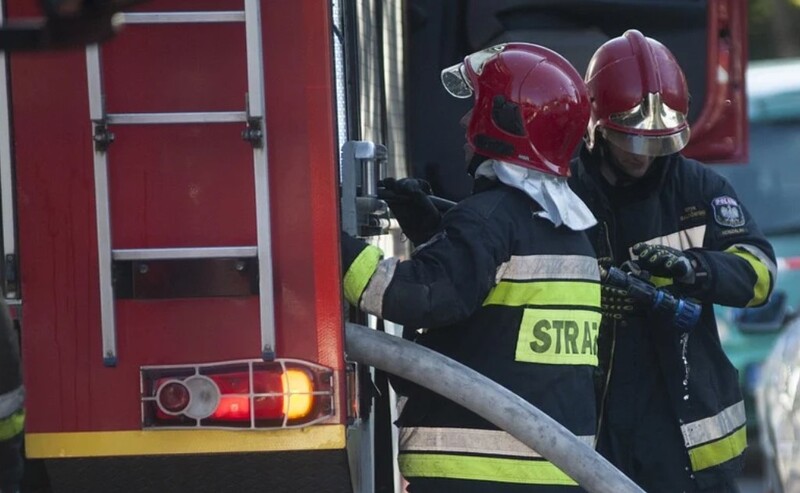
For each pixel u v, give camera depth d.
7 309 10.40
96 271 10.93
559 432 11.27
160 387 10.94
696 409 14.04
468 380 11.29
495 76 12.48
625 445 14.20
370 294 11.40
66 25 7.22
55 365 10.97
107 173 10.85
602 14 20.20
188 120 10.83
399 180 13.52
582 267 12.31
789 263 27.27
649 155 13.64
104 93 10.84
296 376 10.91
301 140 10.88
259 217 10.81
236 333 10.94
